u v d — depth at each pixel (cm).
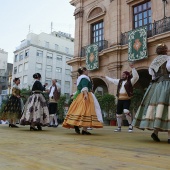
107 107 1399
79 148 226
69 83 4731
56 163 151
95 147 236
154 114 313
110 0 1722
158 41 1321
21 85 4325
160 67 331
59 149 217
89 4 1917
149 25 1465
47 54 4472
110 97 1413
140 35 1414
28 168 135
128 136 412
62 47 4838
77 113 454
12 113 670
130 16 1586
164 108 308
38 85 578
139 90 1362
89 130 639
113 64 1568
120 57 1552
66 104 1745
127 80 676
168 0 1377
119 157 177
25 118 554
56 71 4562
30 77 4216
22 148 221
